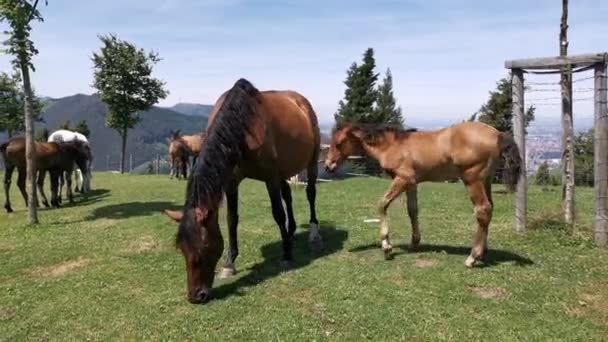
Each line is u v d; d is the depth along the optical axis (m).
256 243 7.42
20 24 8.91
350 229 8.14
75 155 12.72
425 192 12.29
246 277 5.81
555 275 5.53
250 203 11.16
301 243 7.35
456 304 4.80
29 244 7.84
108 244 7.69
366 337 4.21
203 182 4.82
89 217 10.20
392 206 10.20
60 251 7.35
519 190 7.41
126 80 25.86
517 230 7.46
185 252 4.84
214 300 5.11
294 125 6.38
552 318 4.45
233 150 5.15
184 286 5.64
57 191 12.31
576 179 15.43
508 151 5.47
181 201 12.31
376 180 15.84
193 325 4.55
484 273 5.61
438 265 5.95
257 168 5.75
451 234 7.55
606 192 6.59
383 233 6.23
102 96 25.89
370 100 34.06
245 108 5.34
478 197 5.66
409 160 5.93
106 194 14.30
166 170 35.47
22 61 9.16
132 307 5.07
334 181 16.17
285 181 6.84
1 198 14.16
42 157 11.70
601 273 5.55
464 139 5.57
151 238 8.01
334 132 6.45
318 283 5.50
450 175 5.88
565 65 6.82
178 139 19.64
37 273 6.41
